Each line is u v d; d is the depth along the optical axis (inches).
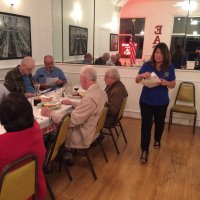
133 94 170.4
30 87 130.3
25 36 163.3
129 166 105.5
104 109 92.4
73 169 101.5
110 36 194.9
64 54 195.2
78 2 194.1
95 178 94.1
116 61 179.8
